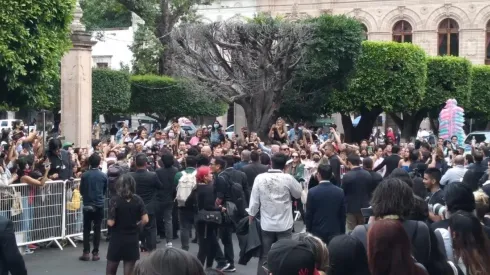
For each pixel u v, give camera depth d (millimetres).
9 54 16188
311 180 14977
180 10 43312
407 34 56094
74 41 22797
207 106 45750
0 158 13445
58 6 17391
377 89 39000
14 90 17266
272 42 29797
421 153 17125
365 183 12734
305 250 4152
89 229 13586
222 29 29781
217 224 11773
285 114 34531
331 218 10414
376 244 4828
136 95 44250
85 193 13461
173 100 44406
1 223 6348
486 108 49469
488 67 49312
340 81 34875
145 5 42219
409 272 4770
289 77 30766
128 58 56188
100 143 18953
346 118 40250
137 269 3467
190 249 14727
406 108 40281
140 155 12992
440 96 44156
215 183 11945
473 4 54312
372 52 38938
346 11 57094
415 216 6543
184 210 13211
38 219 14109
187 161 13352
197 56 30172
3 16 16141
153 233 13031
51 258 13703
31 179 13773
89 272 12539
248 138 23766
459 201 6285
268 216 10695
